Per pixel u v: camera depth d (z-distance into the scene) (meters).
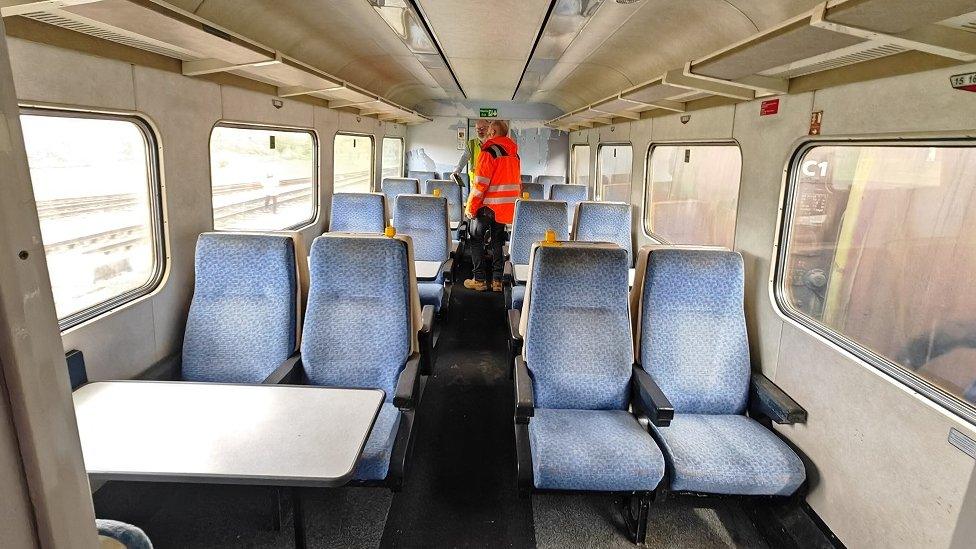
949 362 2.03
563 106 9.76
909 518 1.95
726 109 3.70
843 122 2.41
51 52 2.08
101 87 2.35
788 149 2.83
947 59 1.86
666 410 2.44
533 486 2.36
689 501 2.53
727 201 4.40
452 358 4.80
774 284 2.96
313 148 5.71
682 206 5.20
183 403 2.06
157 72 2.77
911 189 2.27
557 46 4.62
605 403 2.88
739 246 3.35
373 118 8.08
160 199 2.87
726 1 2.74
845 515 2.28
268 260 2.93
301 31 3.78
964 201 2.04
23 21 1.94
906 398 1.99
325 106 5.88
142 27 2.10
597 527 2.71
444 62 5.77
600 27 3.79
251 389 2.19
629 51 4.38
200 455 1.70
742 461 2.38
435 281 5.18
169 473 1.60
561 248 2.87
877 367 2.17
